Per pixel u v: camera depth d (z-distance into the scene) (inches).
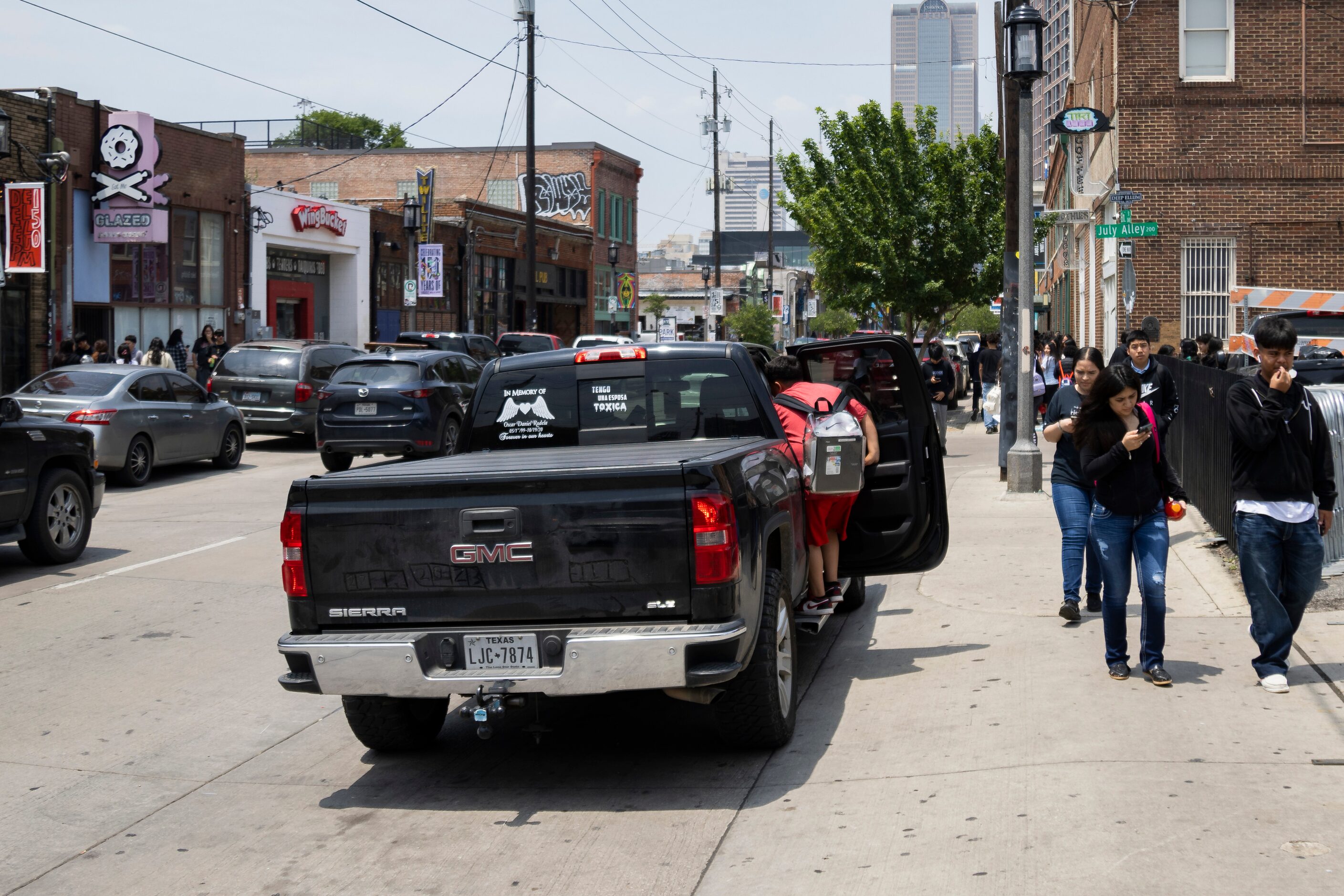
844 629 338.3
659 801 214.5
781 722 234.1
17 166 964.6
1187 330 920.3
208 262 1230.3
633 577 206.1
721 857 188.1
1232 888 162.7
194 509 605.0
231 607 385.4
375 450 730.8
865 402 314.8
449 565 210.2
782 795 214.1
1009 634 313.0
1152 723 233.0
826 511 286.5
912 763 223.9
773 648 227.8
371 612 214.2
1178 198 914.7
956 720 245.8
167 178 1044.5
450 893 179.6
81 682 303.0
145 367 713.0
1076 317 1425.9
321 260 1481.3
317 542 215.3
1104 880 167.8
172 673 310.8
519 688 205.3
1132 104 914.1
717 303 2228.1
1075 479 323.9
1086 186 965.8
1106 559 264.1
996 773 213.2
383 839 201.9
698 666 205.3
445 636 209.6
